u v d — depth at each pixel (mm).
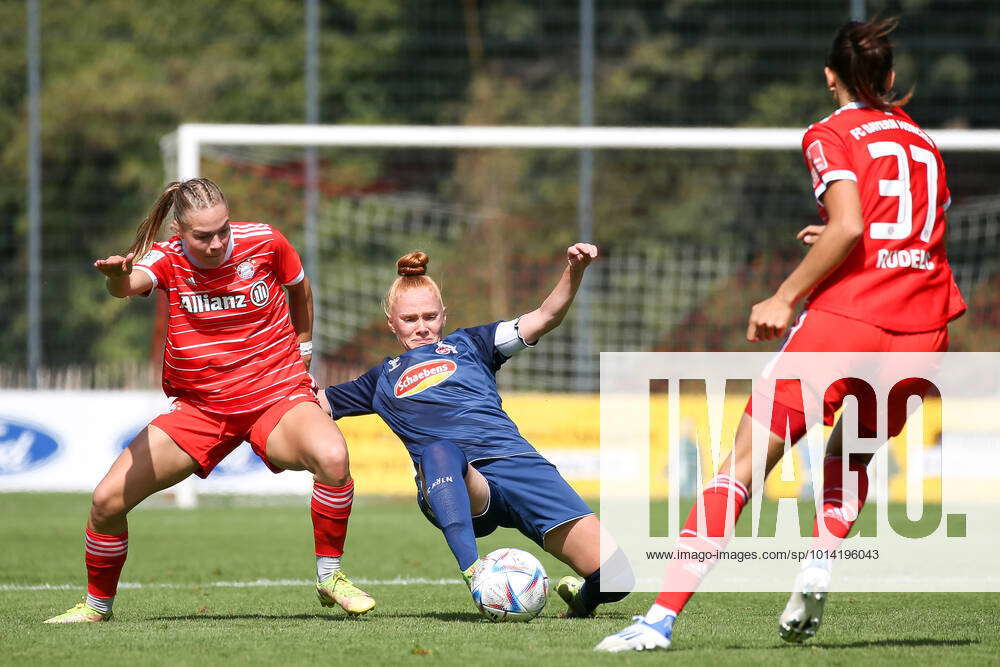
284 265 19078
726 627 17750
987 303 67625
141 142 93125
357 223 79500
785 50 95875
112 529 18469
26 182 92125
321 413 18766
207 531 38250
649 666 13680
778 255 86625
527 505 18438
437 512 17703
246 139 47938
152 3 95500
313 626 17547
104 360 88312
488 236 77438
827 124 15305
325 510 18656
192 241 17594
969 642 16125
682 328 71812
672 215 88750
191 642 15797
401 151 92812
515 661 14047
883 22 15789
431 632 16562
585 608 18953
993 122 91625
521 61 96812
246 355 18500
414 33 98312
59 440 49250
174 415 18672
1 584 25516
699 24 98000
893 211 15062
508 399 49562
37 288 62469
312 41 67875
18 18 93938
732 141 48688
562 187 90500
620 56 98438
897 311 14969
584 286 62625
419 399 18953
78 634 16688
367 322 67312
